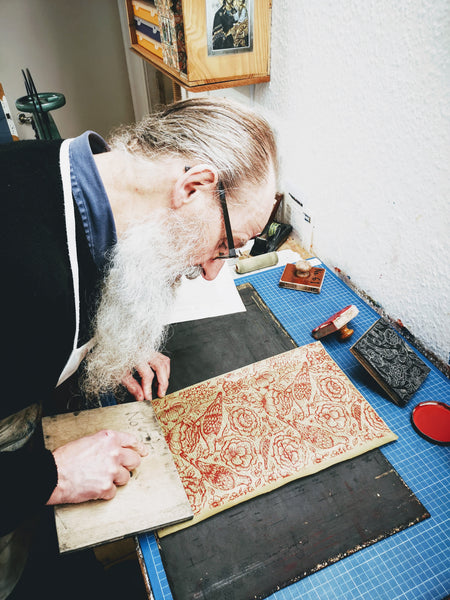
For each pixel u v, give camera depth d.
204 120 0.66
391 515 0.68
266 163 0.68
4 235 0.52
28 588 1.26
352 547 0.64
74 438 0.75
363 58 0.90
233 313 1.05
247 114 0.68
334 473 0.73
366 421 0.80
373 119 0.93
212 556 0.63
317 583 0.61
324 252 1.26
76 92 2.83
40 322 0.54
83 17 2.55
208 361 0.93
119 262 0.67
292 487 0.71
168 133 0.65
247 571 0.62
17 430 0.77
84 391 0.91
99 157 0.66
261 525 0.66
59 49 2.61
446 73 0.73
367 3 0.84
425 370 0.89
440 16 0.71
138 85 2.80
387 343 0.90
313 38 1.04
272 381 0.87
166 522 0.65
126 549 1.21
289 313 1.07
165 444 0.75
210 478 0.71
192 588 0.60
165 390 0.86
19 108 1.79
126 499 0.67
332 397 0.83
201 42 1.15
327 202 1.18
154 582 0.61
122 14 2.55
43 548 1.33
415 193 0.88
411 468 0.74
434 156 0.81
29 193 0.56
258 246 1.33
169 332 1.00
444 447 0.78
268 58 1.26
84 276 0.66
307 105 1.14
